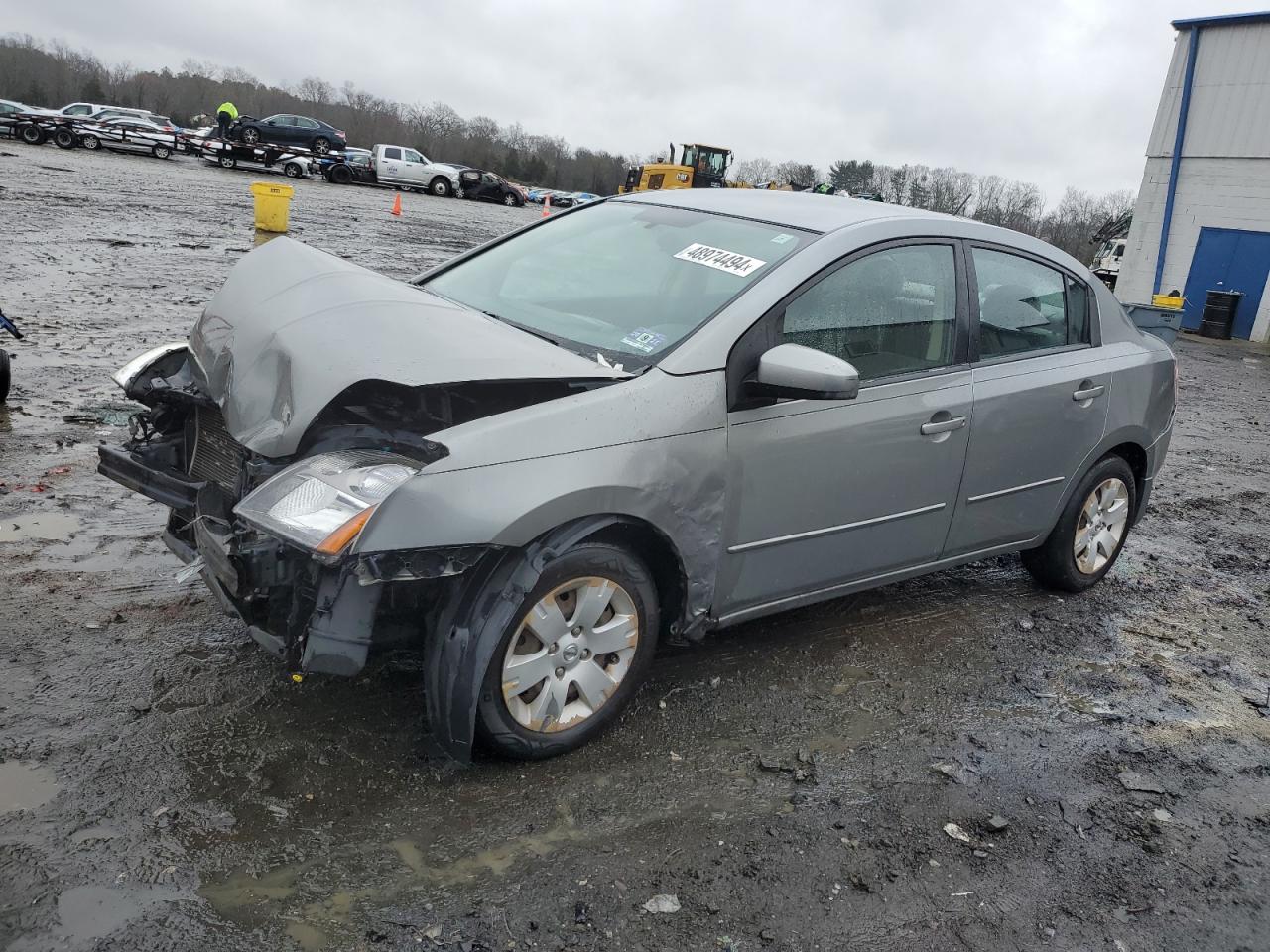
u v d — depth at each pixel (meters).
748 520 3.43
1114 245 36.50
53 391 6.68
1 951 2.20
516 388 3.08
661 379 3.20
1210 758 3.71
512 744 3.05
